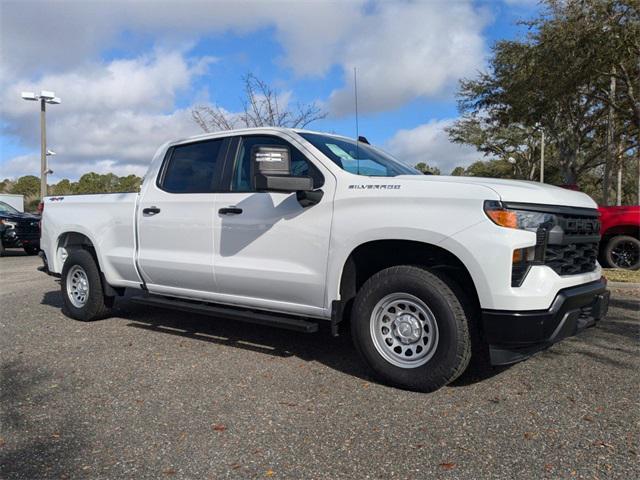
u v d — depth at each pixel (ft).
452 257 13.06
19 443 10.70
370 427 11.13
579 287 13.10
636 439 10.44
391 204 13.17
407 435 10.74
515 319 11.80
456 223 12.27
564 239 12.73
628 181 122.72
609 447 10.14
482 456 9.88
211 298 16.96
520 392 12.91
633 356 15.60
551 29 45.55
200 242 16.76
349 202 13.76
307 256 14.43
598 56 43.16
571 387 13.20
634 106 50.24
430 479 9.16
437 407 12.09
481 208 12.09
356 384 13.65
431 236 12.51
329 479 9.22
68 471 9.62
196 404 12.48
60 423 11.59
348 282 14.23
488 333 12.11
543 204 12.43
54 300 25.79
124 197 19.26
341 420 11.50
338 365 15.20
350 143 16.83
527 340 11.93
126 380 14.15
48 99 74.64
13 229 50.93
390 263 14.56
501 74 59.77
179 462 9.86
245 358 15.90
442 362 12.49
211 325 20.13
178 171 18.04
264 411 12.02
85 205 20.80
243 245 15.70
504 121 70.33
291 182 13.41
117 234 19.35
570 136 78.38
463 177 13.97
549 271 12.25
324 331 19.12
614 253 32.91
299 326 14.60
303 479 9.24
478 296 12.11
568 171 80.07
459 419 11.44
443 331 12.48
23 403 12.71
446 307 12.41
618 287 26.45
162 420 11.65
